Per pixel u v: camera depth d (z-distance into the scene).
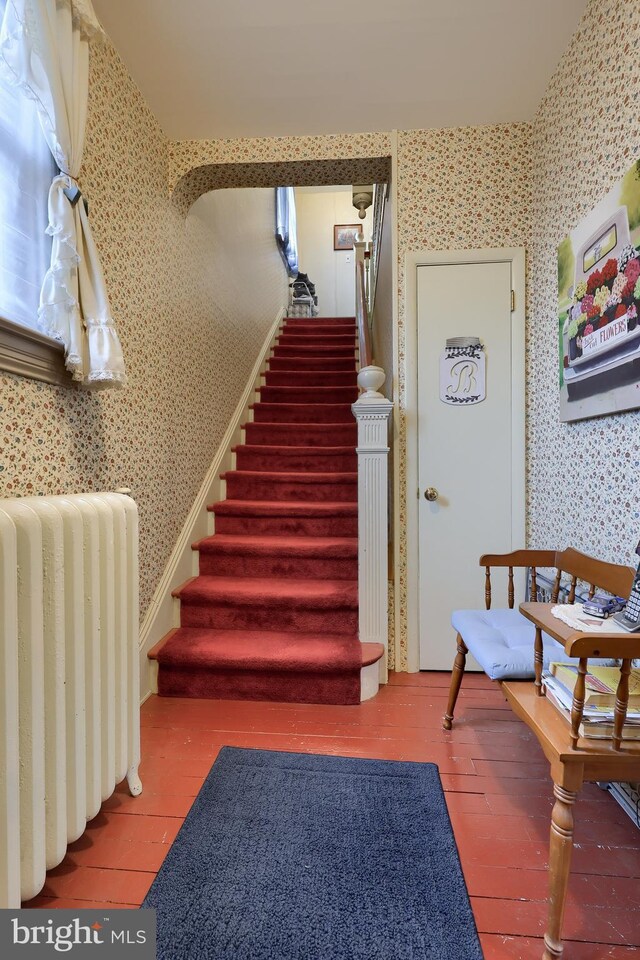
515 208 2.31
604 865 1.21
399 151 2.33
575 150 1.81
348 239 6.56
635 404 1.37
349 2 1.63
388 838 1.28
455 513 2.36
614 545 1.55
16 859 0.93
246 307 3.84
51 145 1.29
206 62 1.88
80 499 1.23
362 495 2.15
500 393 2.34
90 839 1.29
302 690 2.03
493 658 1.39
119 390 1.84
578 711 0.98
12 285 1.25
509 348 2.33
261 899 1.10
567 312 1.82
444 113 2.21
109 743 1.30
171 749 1.69
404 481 2.38
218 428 3.11
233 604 2.28
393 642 2.38
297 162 2.36
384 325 2.90
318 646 2.12
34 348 1.26
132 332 1.95
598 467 1.65
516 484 2.33
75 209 1.36
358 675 2.01
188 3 1.63
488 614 1.78
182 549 2.44
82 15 1.34
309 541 2.60
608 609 1.18
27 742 0.99
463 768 1.58
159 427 2.22
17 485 1.26
